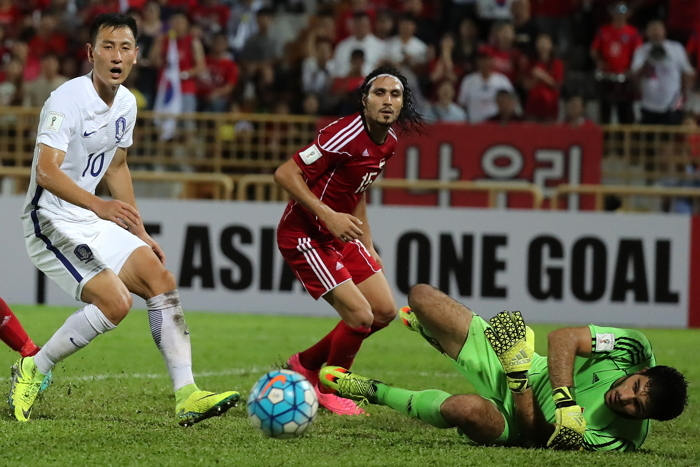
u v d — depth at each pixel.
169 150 45.44
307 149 18.89
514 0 51.84
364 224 20.64
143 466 13.77
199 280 39.69
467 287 39.06
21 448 14.67
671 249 38.72
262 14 52.94
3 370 23.50
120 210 15.83
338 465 14.09
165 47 48.91
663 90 48.34
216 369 25.42
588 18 54.03
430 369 26.42
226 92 49.00
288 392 14.24
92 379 22.61
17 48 51.91
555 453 15.01
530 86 47.81
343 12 56.38
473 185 40.78
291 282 39.53
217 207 39.56
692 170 44.91
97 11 54.34
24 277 40.16
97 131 17.03
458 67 50.12
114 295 16.61
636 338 15.54
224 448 15.05
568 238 38.88
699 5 53.91
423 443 15.98
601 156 42.56
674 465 14.61
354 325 19.14
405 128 19.80
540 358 16.30
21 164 44.91
